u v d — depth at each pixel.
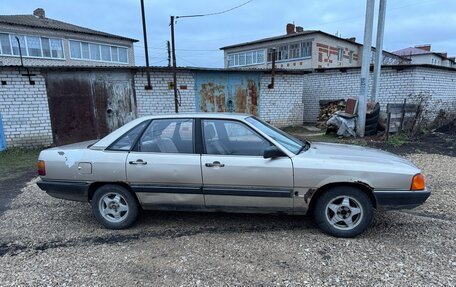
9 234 3.77
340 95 15.36
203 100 12.72
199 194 3.63
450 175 5.98
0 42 22.42
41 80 9.85
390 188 3.35
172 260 3.10
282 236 3.57
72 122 10.49
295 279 2.73
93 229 3.89
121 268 2.97
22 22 24.05
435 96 13.71
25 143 9.83
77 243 3.52
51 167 3.85
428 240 3.41
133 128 3.86
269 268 2.91
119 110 11.23
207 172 3.57
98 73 10.73
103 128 11.02
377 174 3.34
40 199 5.09
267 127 4.01
